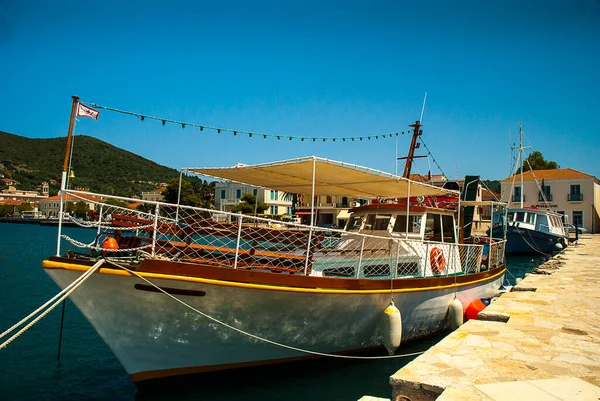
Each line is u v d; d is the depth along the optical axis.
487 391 4.52
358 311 8.04
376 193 11.59
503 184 57.25
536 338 6.62
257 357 7.46
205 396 7.13
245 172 9.31
